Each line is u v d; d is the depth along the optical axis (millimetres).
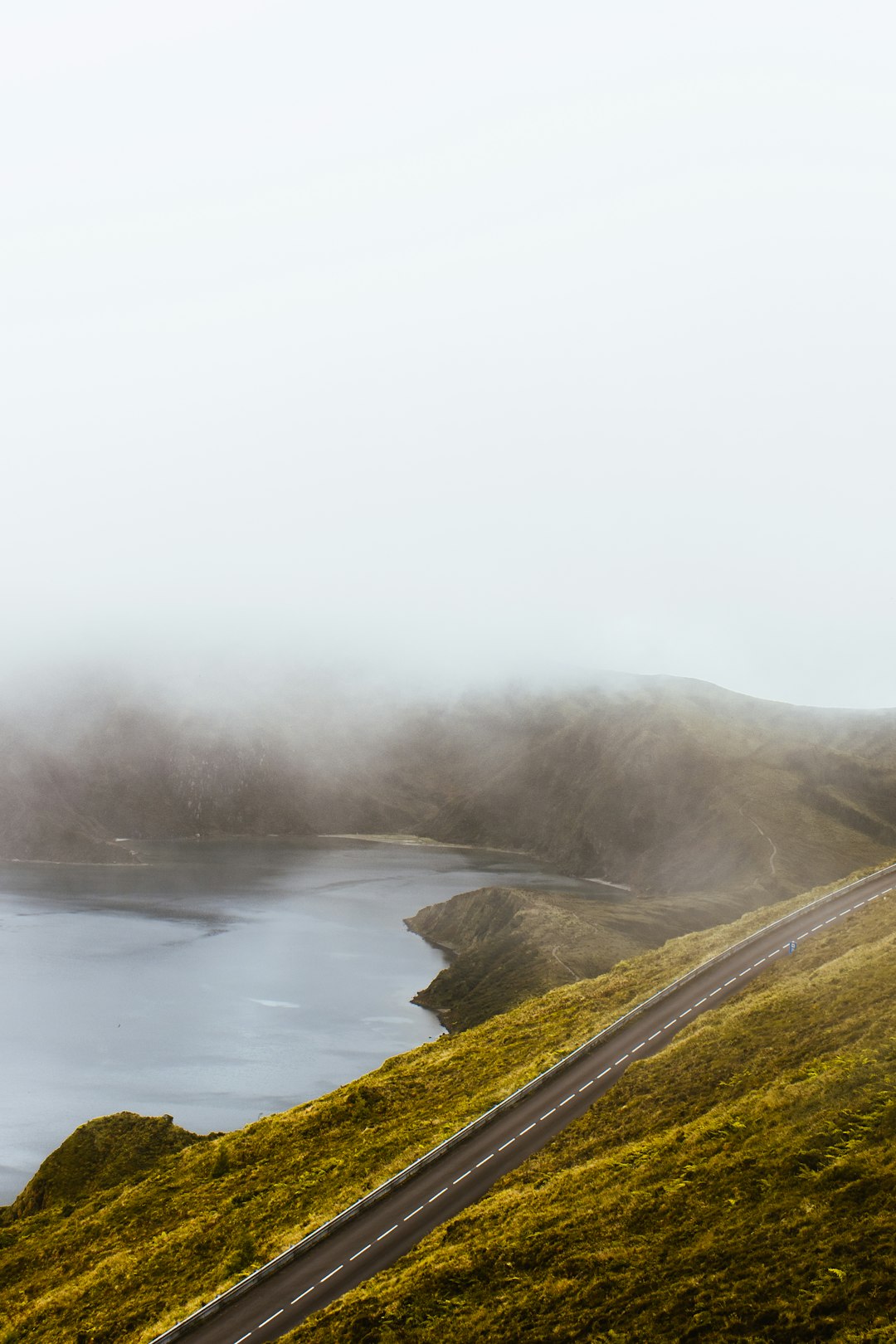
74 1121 104500
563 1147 40625
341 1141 53562
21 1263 52625
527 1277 27500
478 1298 27672
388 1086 61094
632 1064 46938
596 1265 26250
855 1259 21375
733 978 59594
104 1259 48406
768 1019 43531
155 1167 64688
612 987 68250
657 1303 23000
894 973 41438
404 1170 42031
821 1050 36375
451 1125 47062
